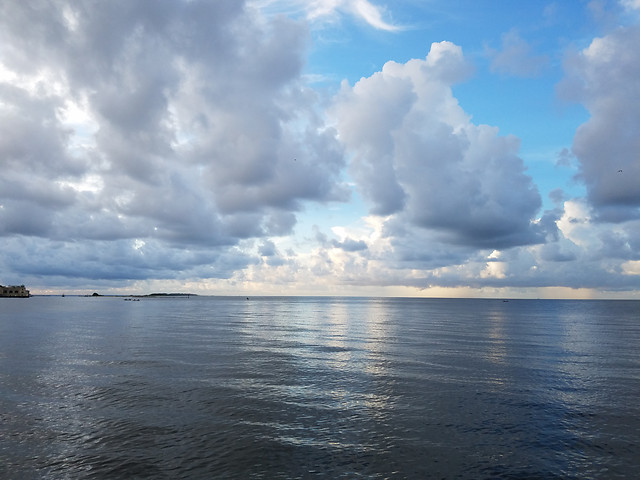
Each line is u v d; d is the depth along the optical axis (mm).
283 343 41750
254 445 14297
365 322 77750
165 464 12844
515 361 30953
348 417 17328
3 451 13758
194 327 62312
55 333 51250
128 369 27094
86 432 15477
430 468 12688
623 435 15492
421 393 21250
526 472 12500
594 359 32125
